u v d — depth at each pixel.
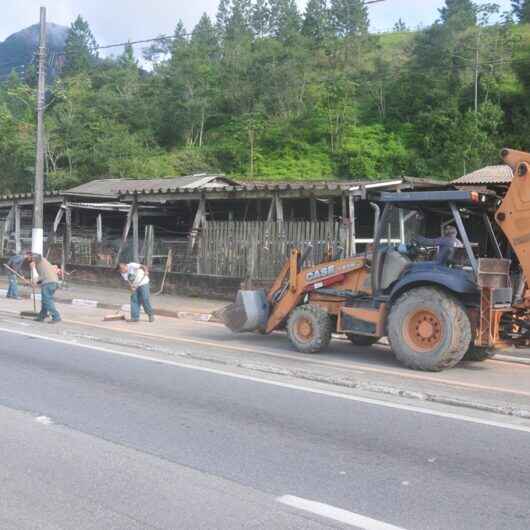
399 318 9.72
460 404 7.68
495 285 9.38
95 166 52.03
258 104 67.06
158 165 54.81
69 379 8.88
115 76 72.81
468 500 4.91
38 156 22.17
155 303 18.12
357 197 17.61
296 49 74.06
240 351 11.15
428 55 61.97
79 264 23.67
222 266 18.98
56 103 56.56
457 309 9.36
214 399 7.88
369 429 6.71
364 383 8.52
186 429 6.66
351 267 10.88
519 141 50.03
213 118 70.31
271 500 4.88
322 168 56.56
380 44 79.19
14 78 80.75
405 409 7.49
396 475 5.42
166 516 4.59
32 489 5.08
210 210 27.62
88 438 6.35
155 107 67.38
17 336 12.52
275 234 17.77
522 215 9.16
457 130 51.19
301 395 8.11
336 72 70.50
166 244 20.86
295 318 11.15
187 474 5.41
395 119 60.41
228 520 4.52
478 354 10.48
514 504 4.84
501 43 60.59
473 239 10.12
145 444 6.18
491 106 51.62
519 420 7.11
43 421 6.90
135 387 8.45
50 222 31.50
